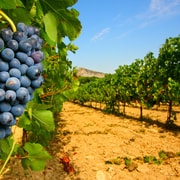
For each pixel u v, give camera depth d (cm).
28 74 133
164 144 1005
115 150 901
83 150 891
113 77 2019
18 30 132
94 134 1167
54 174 652
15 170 618
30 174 615
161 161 780
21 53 129
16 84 125
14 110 133
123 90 1812
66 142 989
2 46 120
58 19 150
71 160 780
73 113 2091
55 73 398
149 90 1547
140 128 1343
